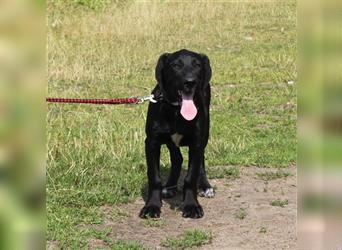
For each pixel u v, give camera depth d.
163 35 22.03
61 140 9.39
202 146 7.33
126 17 22.62
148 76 16.50
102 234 6.60
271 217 7.26
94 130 10.46
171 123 7.04
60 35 19.41
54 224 6.77
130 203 7.75
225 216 7.30
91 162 8.80
